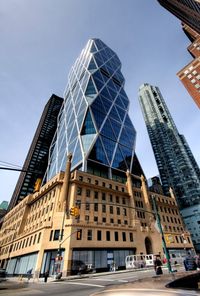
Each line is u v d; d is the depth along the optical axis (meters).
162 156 130.38
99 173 65.44
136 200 56.28
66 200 41.88
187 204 100.31
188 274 2.90
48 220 41.81
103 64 125.56
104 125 85.56
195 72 61.84
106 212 45.72
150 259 35.59
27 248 41.34
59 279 24.88
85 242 36.50
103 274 28.58
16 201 103.75
